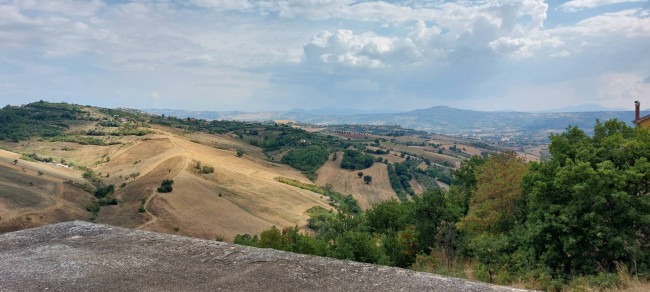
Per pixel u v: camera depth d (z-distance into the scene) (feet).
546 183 51.49
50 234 15.34
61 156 476.54
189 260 11.80
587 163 46.29
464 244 64.69
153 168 418.10
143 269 11.02
